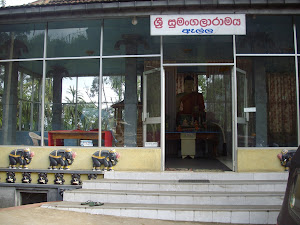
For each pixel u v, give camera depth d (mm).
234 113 6777
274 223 4930
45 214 5066
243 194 5473
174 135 9109
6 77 7555
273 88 6926
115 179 6363
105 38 7180
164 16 6656
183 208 5070
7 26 7527
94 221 4781
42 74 7375
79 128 7195
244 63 6922
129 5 6473
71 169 6777
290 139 6812
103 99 7180
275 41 6973
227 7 6508
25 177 6789
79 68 7293
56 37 7344
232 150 6797
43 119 7309
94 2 6582
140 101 7023
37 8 6758
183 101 9992
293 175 2734
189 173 6328
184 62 6961
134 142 6965
